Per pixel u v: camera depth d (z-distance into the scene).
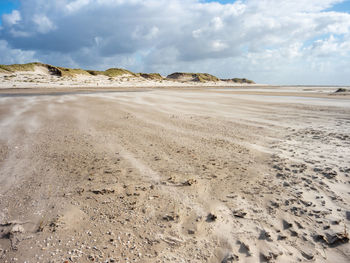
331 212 4.05
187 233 3.55
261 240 3.41
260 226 3.72
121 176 5.56
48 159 6.70
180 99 25.39
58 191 4.79
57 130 10.32
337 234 3.46
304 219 3.89
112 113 15.05
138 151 7.47
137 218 3.90
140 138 9.09
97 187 4.96
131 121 12.49
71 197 4.55
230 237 3.46
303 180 5.30
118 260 2.98
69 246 3.22
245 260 3.03
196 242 3.36
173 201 4.45
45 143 8.30
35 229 3.59
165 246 3.27
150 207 4.23
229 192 4.81
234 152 7.43
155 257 3.06
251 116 14.41
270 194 4.72
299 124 11.92
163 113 15.30
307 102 22.47
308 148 7.71
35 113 14.80
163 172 5.81
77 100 22.75
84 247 3.21
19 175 5.61
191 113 15.41
